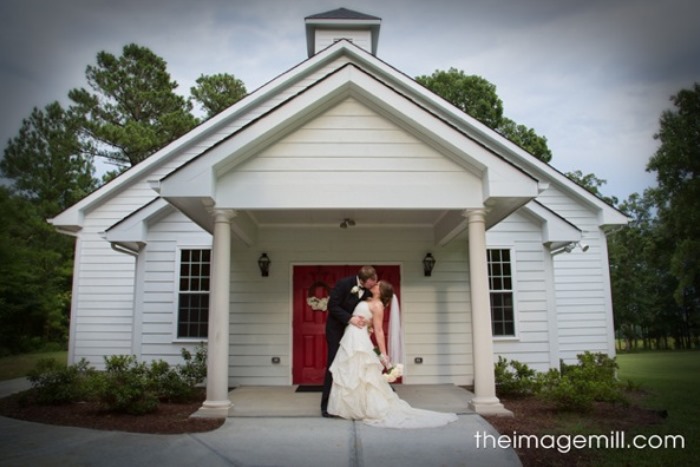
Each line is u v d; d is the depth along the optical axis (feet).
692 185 62.80
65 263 79.10
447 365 30.35
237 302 30.40
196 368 28.32
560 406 22.88
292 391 27.02
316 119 22.74
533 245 33.42
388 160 22.54
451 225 27.12
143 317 32.65
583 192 41.24
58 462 15.06
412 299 30.86
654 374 43.96
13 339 71.67
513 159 40.68
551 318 32.76
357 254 31.09
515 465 14.87
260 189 22.06
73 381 25.52
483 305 22.09
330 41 45.47
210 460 15.20
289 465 14.78
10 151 81.56
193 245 33.30
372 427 18.92
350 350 20.49
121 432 18.49
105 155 84.43
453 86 85.66
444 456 15.56
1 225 71.20
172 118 80.53
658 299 106.01
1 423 20.42
